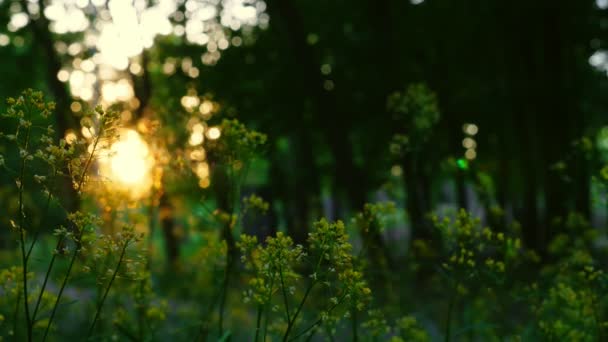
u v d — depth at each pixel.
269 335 3.70
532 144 18.70
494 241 3.83
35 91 2.22
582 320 4.04
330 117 15.28
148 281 3.76
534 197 18.42
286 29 15.13
